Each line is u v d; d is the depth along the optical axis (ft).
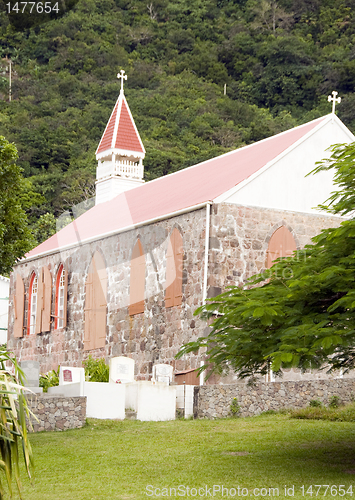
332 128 96.53
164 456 54.44
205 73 362.33
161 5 410.11
